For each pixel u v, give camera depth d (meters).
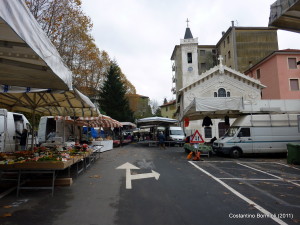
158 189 6.63
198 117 20.47
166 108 76.75
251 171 9.76
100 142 18.31
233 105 14.49
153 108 93.75
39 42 3.49
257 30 44.12
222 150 14.57
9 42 3.42
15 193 6.17
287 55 32.41
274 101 17.12
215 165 11.45
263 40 44.00
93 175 8.64
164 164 11.66
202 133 32.25
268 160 13.62
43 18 18.56
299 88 32.00
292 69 32.19
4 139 11.34
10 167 5.85
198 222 4.27
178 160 13.34
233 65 44.16
